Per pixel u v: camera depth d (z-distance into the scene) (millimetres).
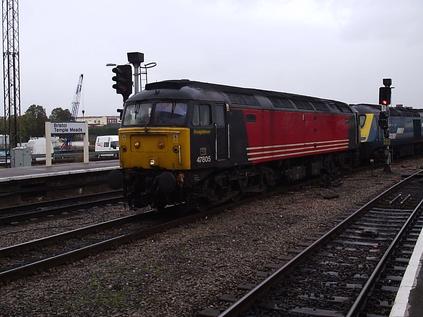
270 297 6949
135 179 12953
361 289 7117
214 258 8977
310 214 13508
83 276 7945
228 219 12859
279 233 11086
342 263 8703
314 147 20422
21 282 7707
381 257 9008
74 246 10227
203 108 13047
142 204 13188
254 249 9648
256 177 16750
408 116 38250
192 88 13031
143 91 13422
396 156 37156
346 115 24625
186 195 12836
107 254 9367
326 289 7289
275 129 17031
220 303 6695
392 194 17328
